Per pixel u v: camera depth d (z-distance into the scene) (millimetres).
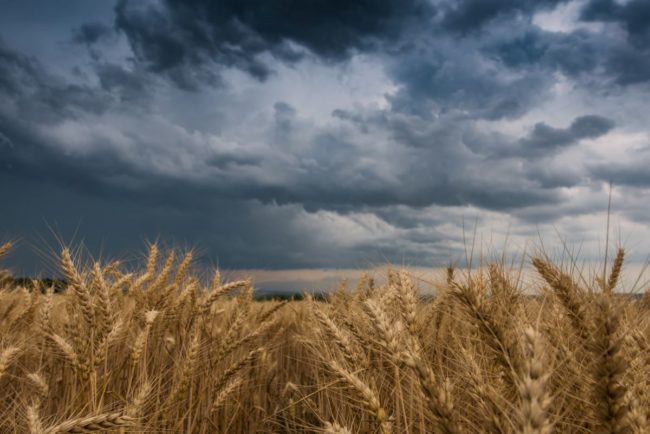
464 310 2988
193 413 5445
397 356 3277
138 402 4180
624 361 2088
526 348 2062
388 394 4031
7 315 6465
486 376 2934
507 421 2207
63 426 2855
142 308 5980
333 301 6133
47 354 5430
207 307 5766
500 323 2781
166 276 6680
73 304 5008
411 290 3986
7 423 4066
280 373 8047
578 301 2879
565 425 2684
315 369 5797
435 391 2330
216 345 6043
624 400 2096
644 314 3088
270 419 5930
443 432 2275
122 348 5758
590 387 2416
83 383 4051
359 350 4082
